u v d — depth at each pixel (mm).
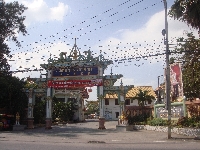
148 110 30922
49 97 31328
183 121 21922
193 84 23844
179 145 14062
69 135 21406
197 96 26469
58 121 50406
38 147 13328
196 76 23375
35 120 39375
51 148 12930
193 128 19781
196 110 21844
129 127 27234
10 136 20328
